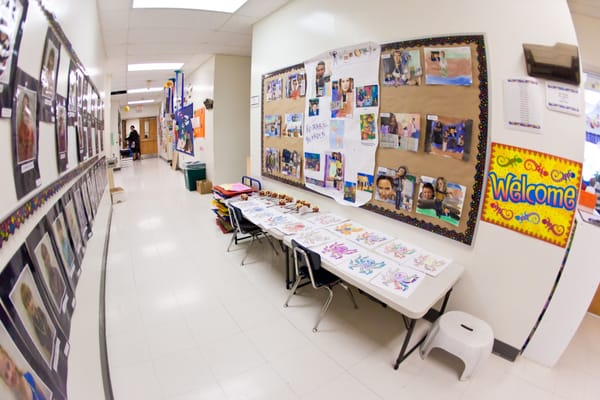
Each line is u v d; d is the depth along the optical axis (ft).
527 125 5.48
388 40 7.27
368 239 7.70
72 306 4.19
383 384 5.76
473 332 5.90
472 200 6.23
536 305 5.87
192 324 7.38
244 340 6.86
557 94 5.22
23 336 2.48
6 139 2.56
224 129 19.76
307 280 9.48
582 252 5.54
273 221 8.98
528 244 5.75
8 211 2.53
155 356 6.33
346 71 8.37
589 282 5.57
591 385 5.84
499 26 5.55
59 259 3.92
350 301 8.46
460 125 6.19
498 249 6.09
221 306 8.13
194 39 14.94
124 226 14.35
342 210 9.27
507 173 5.77
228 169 20.45
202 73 21.20
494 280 6.23
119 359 6.23
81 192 6.49
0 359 2.06
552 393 5.63
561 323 5.90
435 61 6.39
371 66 7.67
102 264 9.18
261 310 7.98
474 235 6.32
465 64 5.97
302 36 10.01
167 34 13.99
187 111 25.62
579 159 5.16
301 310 8.02
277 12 11.21
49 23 4.04
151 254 11.32
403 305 5.13
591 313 8.32
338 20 8.57
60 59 4.65
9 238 2.51
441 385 5.75
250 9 11.19
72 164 5.59
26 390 2.29
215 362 6.21
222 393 5.50
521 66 5.42
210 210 17.13
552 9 5.09
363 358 6.39
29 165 3.12
